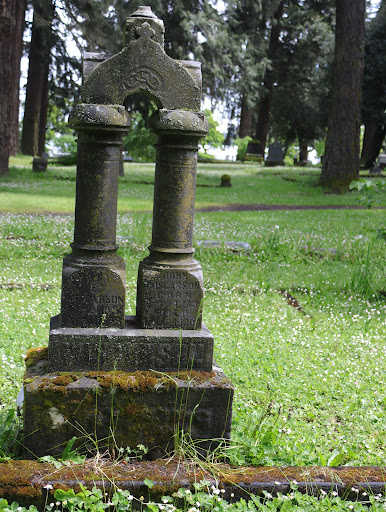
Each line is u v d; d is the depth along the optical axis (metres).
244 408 4.14
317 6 37.88
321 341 5.91
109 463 3.25
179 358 3.55
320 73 41.53
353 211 17.17
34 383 3.29
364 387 4.81
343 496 3.14
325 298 7.53
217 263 9.45
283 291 7.97
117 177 3.57
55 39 31.81
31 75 35.31
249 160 43.38
